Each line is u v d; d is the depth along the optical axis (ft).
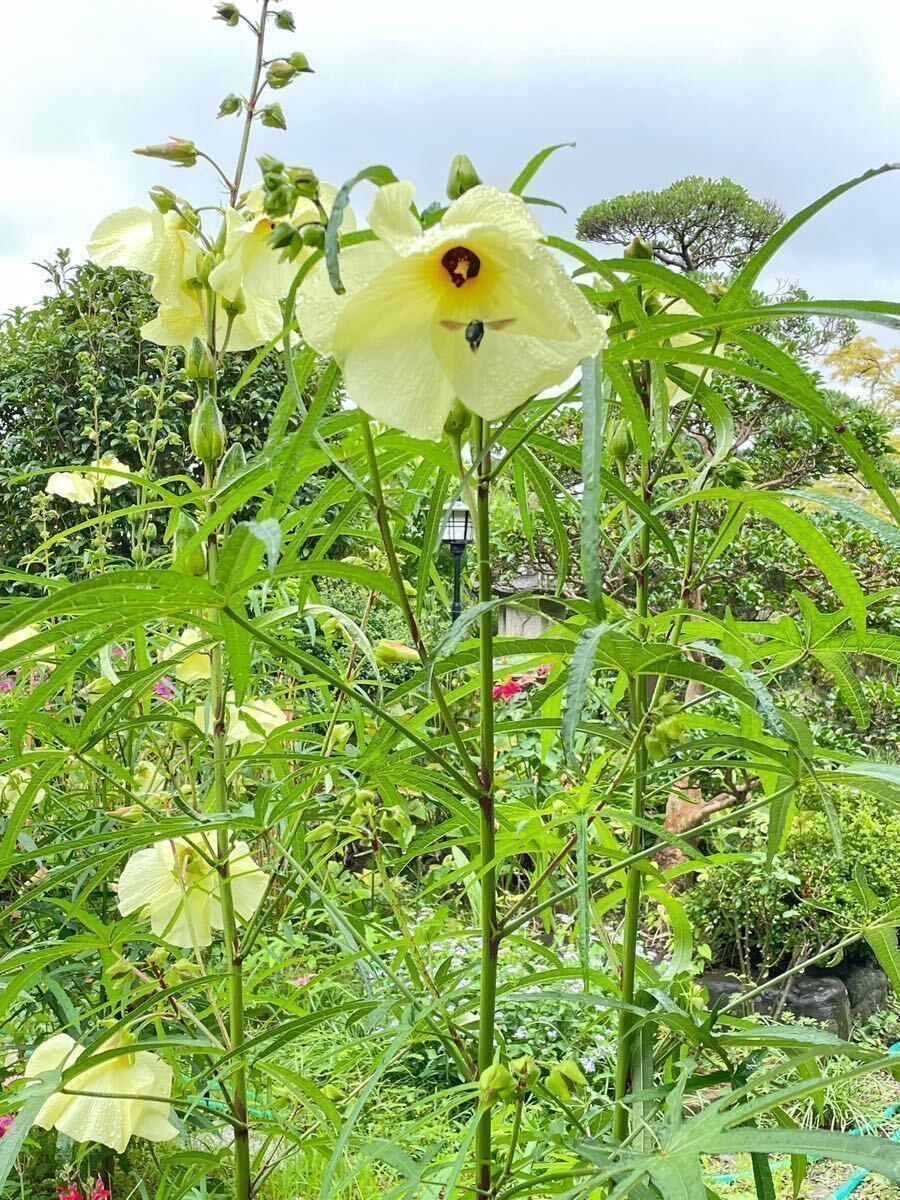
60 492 7.18
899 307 2.11
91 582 2.10
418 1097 8.91
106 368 13.96
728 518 3.36
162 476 13.84
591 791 3.31
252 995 3.84
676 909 3.77
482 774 2.66
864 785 2.84
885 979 14.89
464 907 10.84
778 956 14.24
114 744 6.11
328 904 3.61
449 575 14.40
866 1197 9.59
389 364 2.27
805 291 32.55
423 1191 4.79
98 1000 5.87
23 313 15.39
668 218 35.78
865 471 2.43
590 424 2.03
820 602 14.37
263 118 3.55
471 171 2.30
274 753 3.45
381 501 2.52
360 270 2.18
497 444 3.01
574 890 2.88
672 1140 2.23
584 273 2.69
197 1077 3.71
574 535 10.48
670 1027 3.41
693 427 12.77
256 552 2.33
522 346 2.20
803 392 2.48
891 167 2.18
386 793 3.89
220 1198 5.71
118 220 3.51
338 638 5.75
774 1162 9.92
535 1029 10.18
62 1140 6.49
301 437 2.29
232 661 2.77
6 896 7.39
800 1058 2.17
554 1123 2.89
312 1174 6.71
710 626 3.50
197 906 3.87
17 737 2.97
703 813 13.53
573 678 1.94
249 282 3.15
